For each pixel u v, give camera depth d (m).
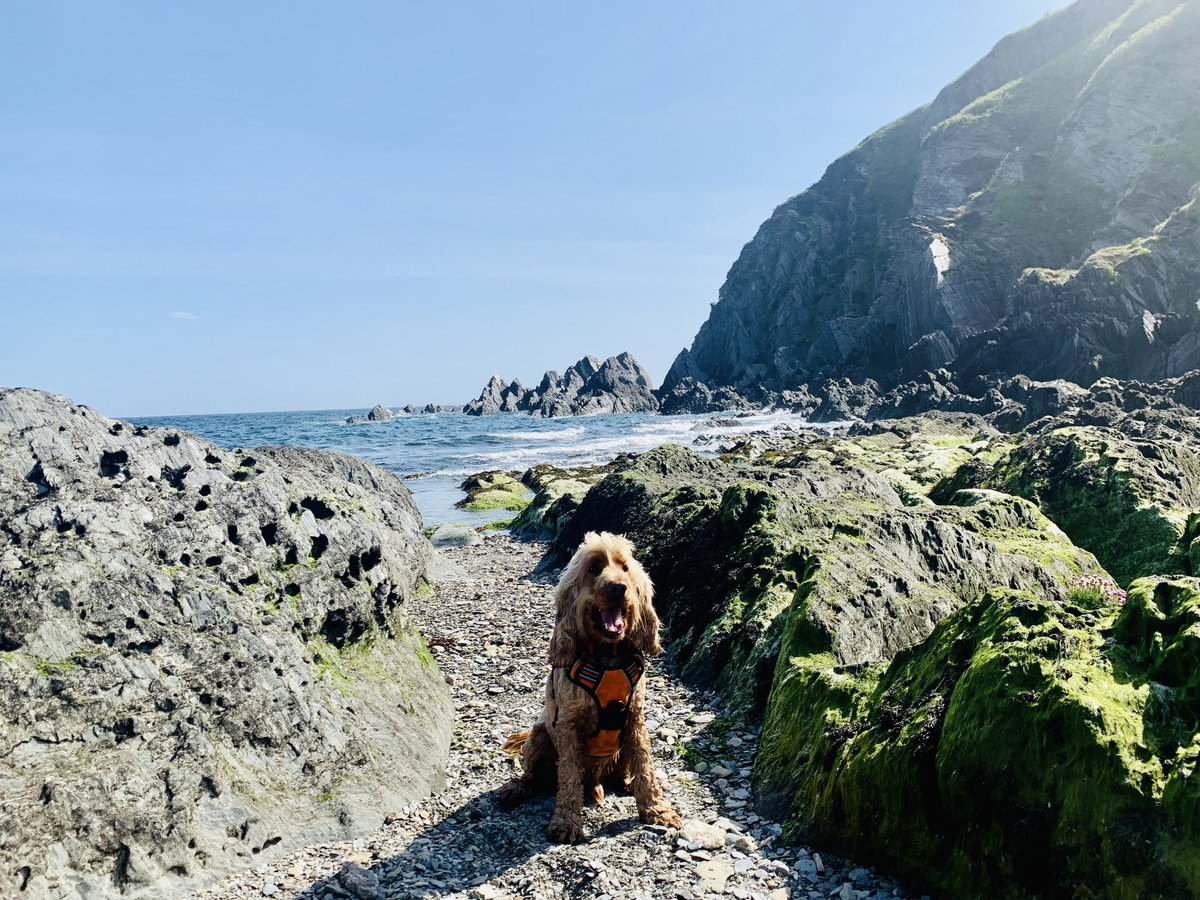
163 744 1.56
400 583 2.73
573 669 1.67
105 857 1.40
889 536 2.91
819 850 1.56
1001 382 16.34
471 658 3.06
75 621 1.61
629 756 1.72
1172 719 1.23
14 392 1.97
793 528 3.30
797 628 2.21
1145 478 3.83
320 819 1.70
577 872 1.51
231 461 2.42
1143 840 1.14
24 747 1.42
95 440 2.02
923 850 1.38
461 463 14.56
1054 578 3.10
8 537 1.68
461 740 2.27
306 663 1.99
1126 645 1.35
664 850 1.58
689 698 2.55
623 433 20.94
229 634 1.82
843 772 1.57
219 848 1.54
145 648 1.67
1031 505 3.76
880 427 12.78
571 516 5.42
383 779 1.87
